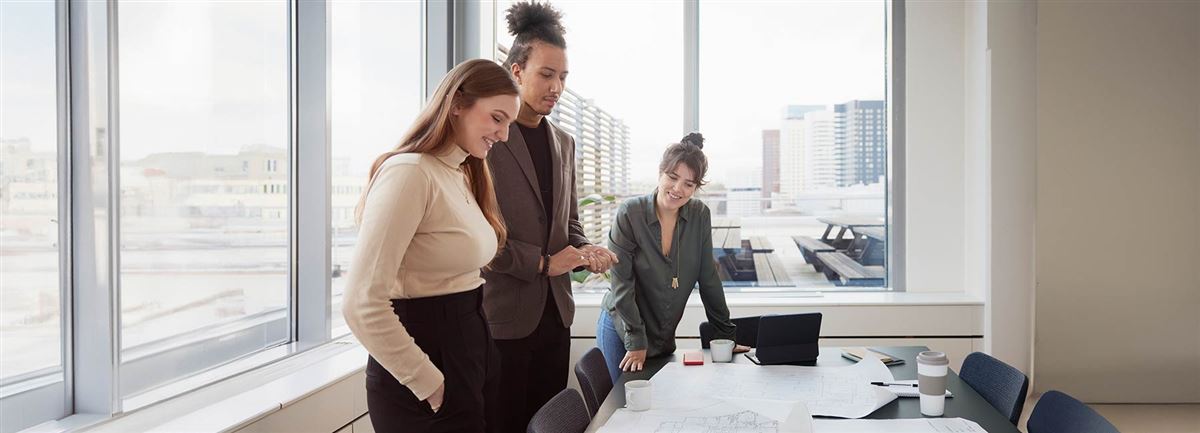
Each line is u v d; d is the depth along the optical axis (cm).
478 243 169
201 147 244
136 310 217
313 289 301
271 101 284
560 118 479
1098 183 439
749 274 474
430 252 159
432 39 405
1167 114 434
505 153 226
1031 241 401
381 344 147
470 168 186
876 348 257
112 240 195
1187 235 437
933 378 177
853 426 168
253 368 255
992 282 404
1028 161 401
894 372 223
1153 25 433
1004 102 403
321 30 295
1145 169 437
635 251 258
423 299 161
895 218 456
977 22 422
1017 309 402
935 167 446
